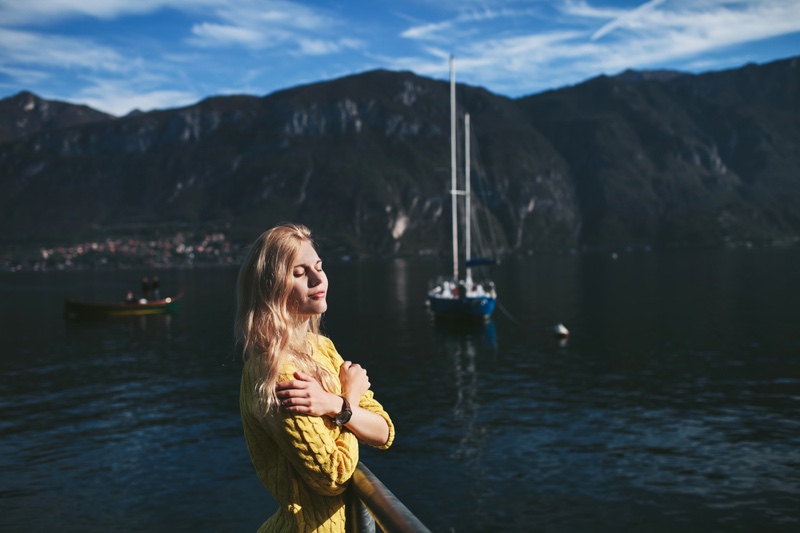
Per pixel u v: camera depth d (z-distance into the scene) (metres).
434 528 16.38
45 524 16.95
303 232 2.02
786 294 94.50
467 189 70.81
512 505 17.75
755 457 21.33
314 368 1.97
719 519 16.59
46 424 27.92
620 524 16.41
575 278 148.75
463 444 23.55
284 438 1.81
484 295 68.75
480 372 40.41
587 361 43.91
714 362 42.84
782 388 33.50
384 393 34.56
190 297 120.25
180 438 24.92
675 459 21.28
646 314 74.44
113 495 18.89
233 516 17.23
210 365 44.59
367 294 119.00
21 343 59.59
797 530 15.82
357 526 1.92
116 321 77.12
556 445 23.09
